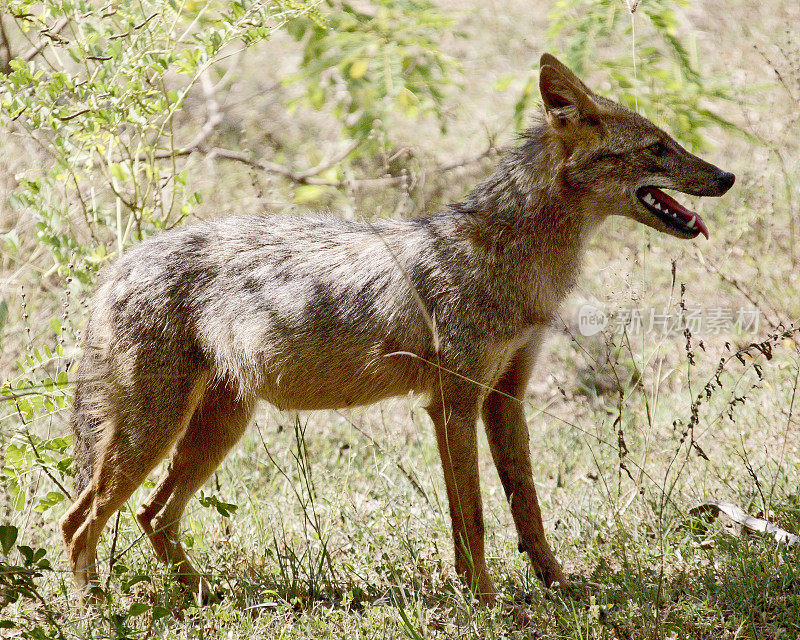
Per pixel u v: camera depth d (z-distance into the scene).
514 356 8.89
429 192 17.88
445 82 16.12
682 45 14.39
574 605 7.75
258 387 9.00
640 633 7.19
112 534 9.20
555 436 12.24
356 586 8.55
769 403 11.77
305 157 19.31
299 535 9.65
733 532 8.84
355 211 16.30
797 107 17.45
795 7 21.33
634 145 8.59
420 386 8.75
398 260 8.68
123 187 13.97
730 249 15.09
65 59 15.45
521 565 8.83
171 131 11.60
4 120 10.55
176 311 8.68
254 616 8.16
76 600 8.14
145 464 8.60
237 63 20.20
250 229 9.12
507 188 8.75
